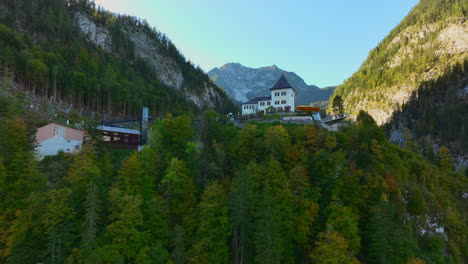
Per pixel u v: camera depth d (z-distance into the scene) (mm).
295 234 42812
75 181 38281
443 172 84188
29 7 143000
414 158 76375
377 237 41844
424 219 55812
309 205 44062
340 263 36938
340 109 94000
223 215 41000
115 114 112562
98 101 106250
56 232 32469
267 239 36500
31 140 45531
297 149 54188
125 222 35156
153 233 39250
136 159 44156
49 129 54219
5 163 36344
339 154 51500
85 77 108062
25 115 65812
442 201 64062
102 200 36688
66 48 127125
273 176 45812
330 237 38438
